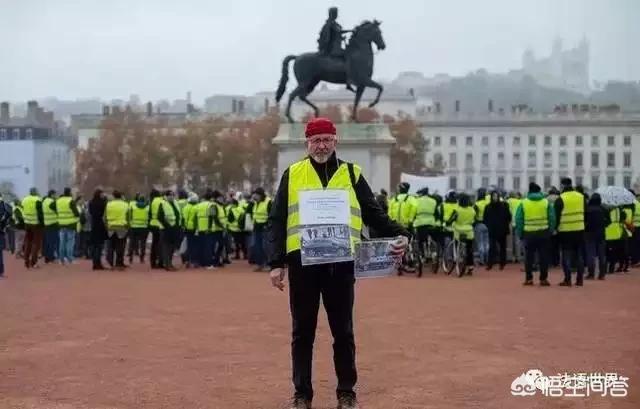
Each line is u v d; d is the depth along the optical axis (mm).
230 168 113375
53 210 35625
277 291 23141
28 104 171500
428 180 47906
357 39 38594
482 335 15094
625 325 16344
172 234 32312
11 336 15039
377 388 10898
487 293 22547
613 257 31234
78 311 18562
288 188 9516
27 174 144125
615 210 30922
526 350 13594
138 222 35969
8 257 44250
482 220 34875
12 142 144875
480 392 10695
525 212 24641
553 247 33281
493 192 31938
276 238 9492
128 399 10328
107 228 32094
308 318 9594
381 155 38969
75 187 122562
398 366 12305
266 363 12547
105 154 115688
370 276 9562
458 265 28562
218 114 178000
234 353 13375
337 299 9562
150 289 23797
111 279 27609
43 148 148500
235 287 24484
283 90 39281
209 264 34375
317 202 9398
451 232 29031
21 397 10422
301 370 9648
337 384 10789
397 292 22797
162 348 13805
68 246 35781
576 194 24672
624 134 167250
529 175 168750
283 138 38625
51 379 11445
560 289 23812
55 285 25109
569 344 14156
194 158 113062
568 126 168125
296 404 9602
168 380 11383
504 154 169375
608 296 21797
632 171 166875
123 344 14195
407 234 9641
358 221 9508
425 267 32375
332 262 9352
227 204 37906
